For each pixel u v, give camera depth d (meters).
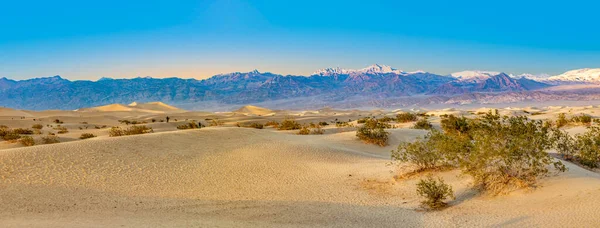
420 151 19.27
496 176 15.10
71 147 22.84
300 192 17.61
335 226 12.61
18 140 38.25
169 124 68.81
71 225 11.10
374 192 17.28
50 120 83.69
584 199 12.30
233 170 21.59
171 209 14.76
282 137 32.91
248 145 27.92
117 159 21.78
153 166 21.31
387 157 27.45
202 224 12.27
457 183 16.42
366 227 12.45
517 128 15.34
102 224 11.56
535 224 11.27
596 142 20.33
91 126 74.25
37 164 19.45
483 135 15.83
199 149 26.02
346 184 18.83
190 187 18.30
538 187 14.03
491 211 13.04
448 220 12.70
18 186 16.34
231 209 14.95
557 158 20.45
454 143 17.34
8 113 105.00
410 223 12.75
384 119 68.12
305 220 13.38
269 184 19.02
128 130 45.19
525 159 14.84
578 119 38.44
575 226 10.70
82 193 16.28
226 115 124.19
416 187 17.11
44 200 14.95
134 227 11.30
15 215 12.84
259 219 13.46
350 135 35.94
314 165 23.22
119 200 15.74
